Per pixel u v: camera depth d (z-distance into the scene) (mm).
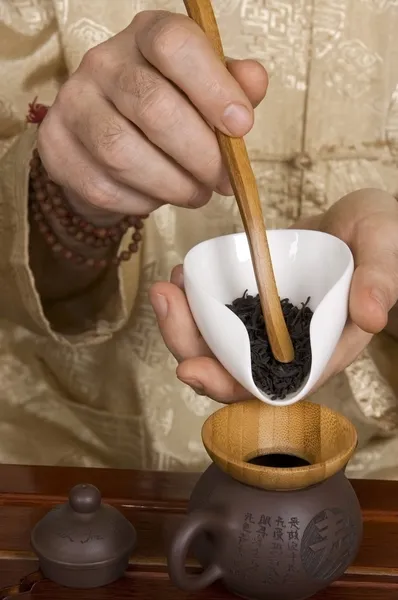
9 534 802
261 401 766
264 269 759
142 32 779
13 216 981
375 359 1077
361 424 1070
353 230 843
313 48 1057
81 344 1001
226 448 760
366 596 752
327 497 734
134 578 767
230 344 746
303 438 765
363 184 1087
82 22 1038
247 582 730
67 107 812
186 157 770
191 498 761
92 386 1085
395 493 847
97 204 827
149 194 803
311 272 820
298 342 791
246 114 742
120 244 977
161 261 1074
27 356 1075
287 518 724
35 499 833
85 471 867
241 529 724
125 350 1079
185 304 799
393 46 1057
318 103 1069
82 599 751
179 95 763
